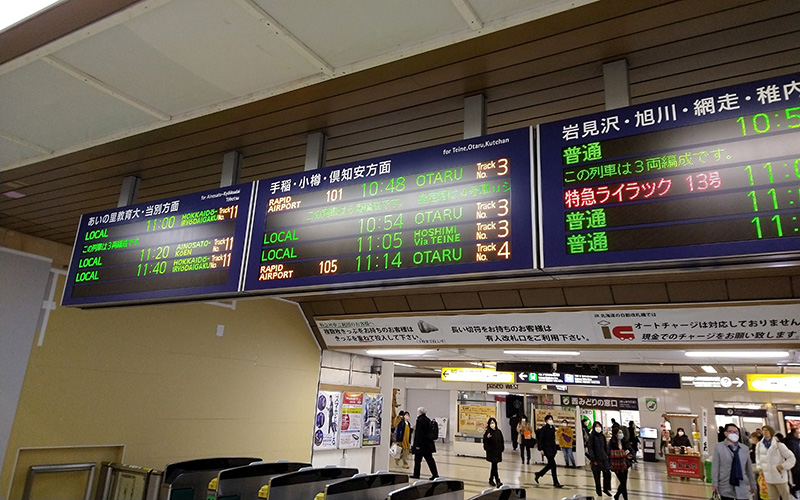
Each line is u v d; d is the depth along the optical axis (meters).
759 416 19.77
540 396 23.95
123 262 4.40
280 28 2.65
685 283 6.63
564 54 2.99
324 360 10.24
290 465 5.52
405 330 8.98
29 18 2.65
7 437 5.83
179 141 4.31
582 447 18.11
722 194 2.47
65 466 6.27
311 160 3.99
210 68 3.04
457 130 3.97
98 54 2.93
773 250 2.30
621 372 15.94
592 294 7.21
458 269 2.97
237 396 8.38
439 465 17.45
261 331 8.93
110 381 6.80
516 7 2.46
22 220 6.57
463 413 21.64
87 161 4.78
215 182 5.18
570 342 7.93
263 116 3.83
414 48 2.79
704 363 10.77
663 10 2.60
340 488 4.47
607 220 2.69
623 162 2.74
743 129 2.51
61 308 6.52
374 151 4.35
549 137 2.97
